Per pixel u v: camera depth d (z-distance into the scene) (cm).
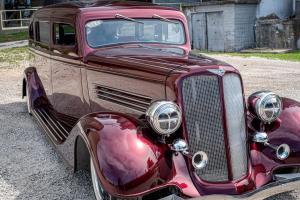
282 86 1126
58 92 652
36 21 730
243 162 407
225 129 397
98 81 518
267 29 2198
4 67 1507
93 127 395
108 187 356
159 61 443
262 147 423
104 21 556
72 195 464
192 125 387
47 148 625
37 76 773
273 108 427
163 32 585
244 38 2270
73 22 559
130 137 375
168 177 368
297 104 470
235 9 2206
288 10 2298
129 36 566
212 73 392
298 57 1814
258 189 394
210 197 375
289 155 424
